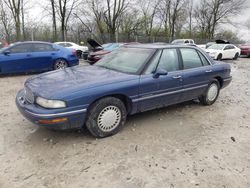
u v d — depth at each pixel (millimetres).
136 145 3332
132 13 31234
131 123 4117
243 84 8234
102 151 3143
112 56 4531
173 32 38438
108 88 3320
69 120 3076
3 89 6504
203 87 4875
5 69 8070
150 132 3777
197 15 42875
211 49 17875
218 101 5742
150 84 3801
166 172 2730
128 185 2490
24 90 3598
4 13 24906
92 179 2572
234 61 17734
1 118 4238
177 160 2986
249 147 3408
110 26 28641
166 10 37188
